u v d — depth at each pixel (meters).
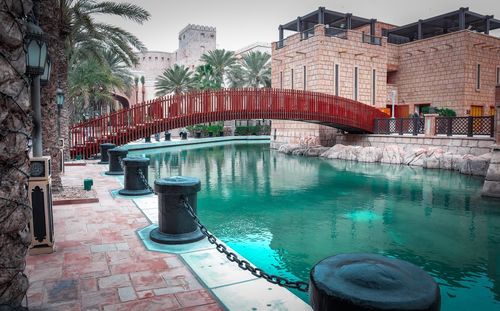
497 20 35.12
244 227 9.05
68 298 3.70
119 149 12.98
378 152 23.31
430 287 1.85
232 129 53.44
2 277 2.55
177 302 3.63
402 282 1.88
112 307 3.52
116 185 10.53
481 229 8.97
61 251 5.09
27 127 2.64
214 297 3.74
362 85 32.78
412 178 16.86
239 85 51.06
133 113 17.45
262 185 15.16
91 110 40.22
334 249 7.45
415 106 36.97
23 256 2.72
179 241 5.38
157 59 82.94
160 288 3.95
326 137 30.56
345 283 1.88
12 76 2.46
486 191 12.88
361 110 25.98
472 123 19.86
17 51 2.48
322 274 2.00
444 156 19.72
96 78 28.58
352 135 28.23
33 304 3.56
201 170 19.47
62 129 15.73
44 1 8.46
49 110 8.64
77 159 16.58
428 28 38.59
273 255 7.07
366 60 33.00
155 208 7.67
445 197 12.77
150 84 60.41
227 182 15.89
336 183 15.64
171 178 5.89
